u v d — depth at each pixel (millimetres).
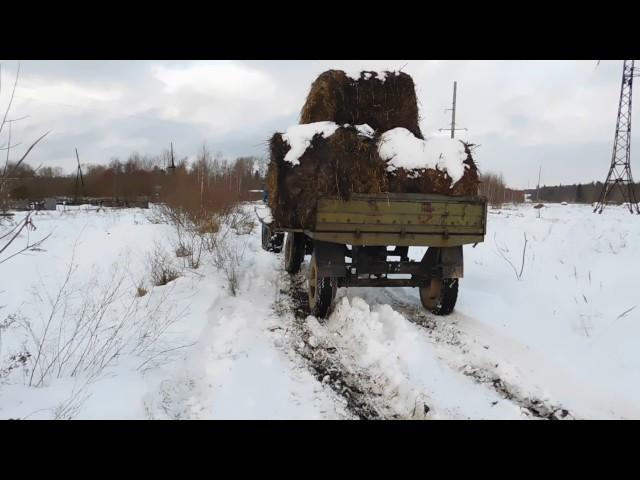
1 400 3336
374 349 4598
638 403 3738
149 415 3342
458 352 4812
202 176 14805
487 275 8102
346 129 5633
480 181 5820
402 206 5297
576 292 6672
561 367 4414
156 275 7699
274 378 4090
